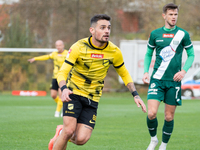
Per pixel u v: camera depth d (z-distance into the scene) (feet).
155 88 60.34
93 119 48.62
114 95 204.54
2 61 214.28
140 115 112.57
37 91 203.00
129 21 223.71
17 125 87.97
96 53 47.26
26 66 213.66
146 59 64.59
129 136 74.49
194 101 172.76
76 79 48.55
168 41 60.85
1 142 66.08
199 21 218.38
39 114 113.19
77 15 216.54
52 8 222.28
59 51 108.88
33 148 61.05
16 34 219.20
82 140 47.16
